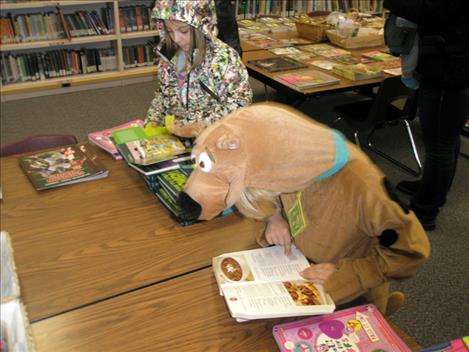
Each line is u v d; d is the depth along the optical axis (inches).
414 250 34.9
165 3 59.7
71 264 46.2
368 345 36.4
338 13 143.8
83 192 58.4
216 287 43.6
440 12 74.8
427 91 86.7
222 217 54.0
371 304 40.6
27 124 153.6
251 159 31.4
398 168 126.3
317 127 34.2
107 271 45.4
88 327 38.9
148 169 56.5
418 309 79.7
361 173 34.4
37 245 48.7
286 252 45.4
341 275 38.7
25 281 43.8
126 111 165.9
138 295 42.4
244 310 37.9
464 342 36.0
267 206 39.0
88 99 176.7
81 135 145.9
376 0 214.1
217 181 31.9
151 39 201.2
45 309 40.6
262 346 37.4
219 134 31.7
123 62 193.6
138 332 38.5
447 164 92.0
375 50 133.3
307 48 134.6
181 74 68.1
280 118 32.7
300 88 101.7
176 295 42.5
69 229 51.3
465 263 91.0
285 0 201.8
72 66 184.1
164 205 55.3
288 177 32.5
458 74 79.0
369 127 115.8
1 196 56.6
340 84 105.7
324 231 38.8
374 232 35.6
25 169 62.6
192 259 47.3
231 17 108.0
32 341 34.5
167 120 61.9
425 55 82.1
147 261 46.8
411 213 35.4
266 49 132.7
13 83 174.7
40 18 171.8
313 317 38.9
